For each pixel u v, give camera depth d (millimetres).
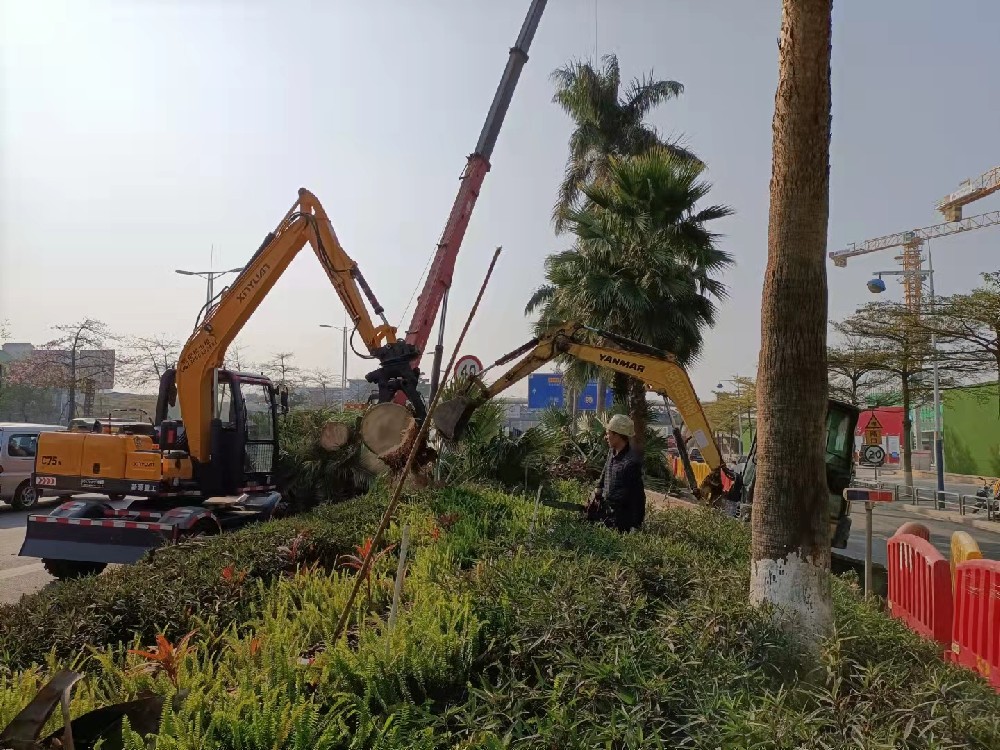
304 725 3016
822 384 4699
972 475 41062
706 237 19312
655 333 18531
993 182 62312
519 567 5258
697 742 3078
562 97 32719
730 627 4113
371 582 5543
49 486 11258
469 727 3312
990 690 3852
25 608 5039
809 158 4660
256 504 12297
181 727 2889
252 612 5230
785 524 4598
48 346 39625
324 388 53594
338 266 11594
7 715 3166
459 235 16047
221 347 11727
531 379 36156
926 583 6387
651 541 6918
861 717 3230
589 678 3471
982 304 25219
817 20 4664
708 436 9359
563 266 20250
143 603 5070
